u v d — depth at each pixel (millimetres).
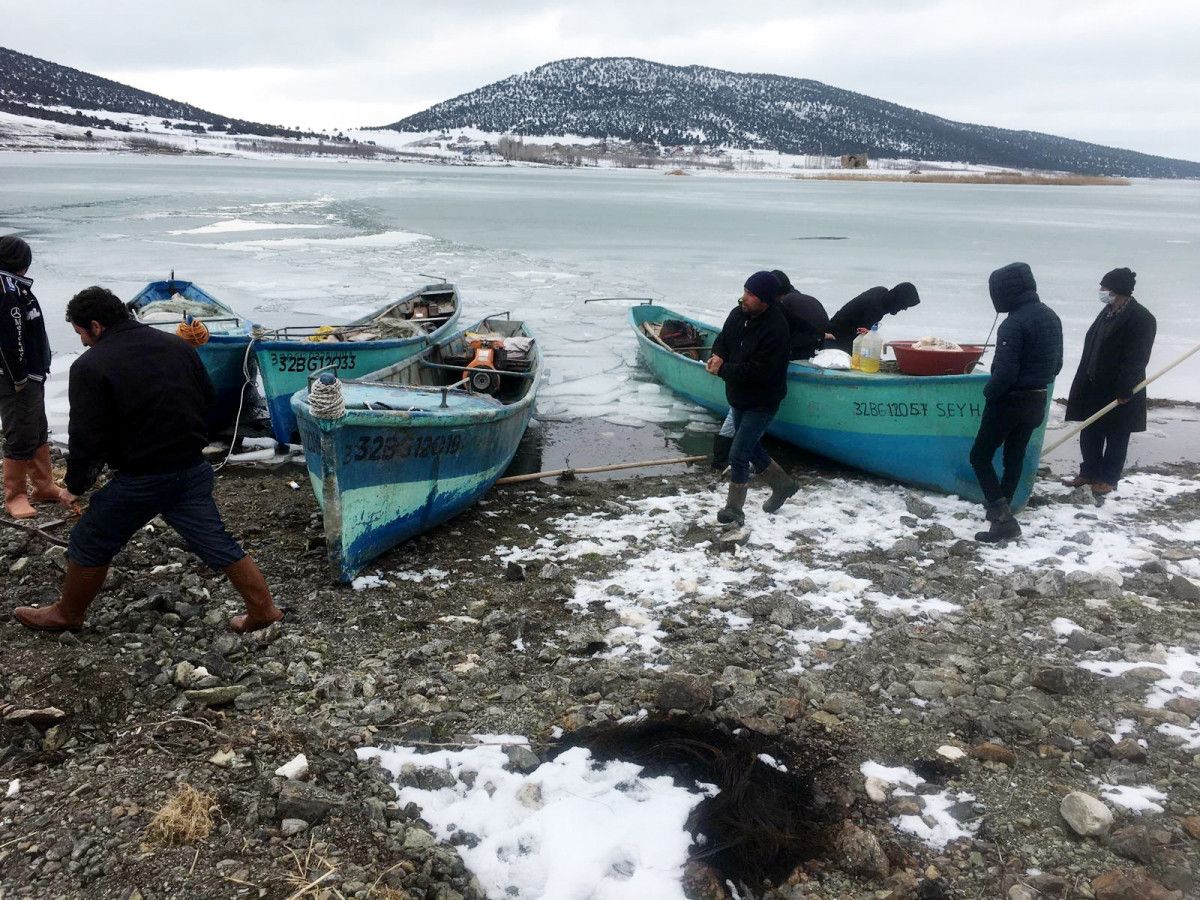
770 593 5430
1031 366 5930
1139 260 25953
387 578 5680
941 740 3986
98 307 4004
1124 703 4223
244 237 27641
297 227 31422
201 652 4484
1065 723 4047
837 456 8156
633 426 9852
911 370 7664
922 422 7250
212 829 3244
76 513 6227
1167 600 5367
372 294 17203
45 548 5574
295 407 5586
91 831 3211
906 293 8781
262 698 4148
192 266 20391
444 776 3619
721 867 3250
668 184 100375
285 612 5070
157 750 3709
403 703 4184
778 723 4078
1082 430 7477
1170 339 14242
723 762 3771
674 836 3359
